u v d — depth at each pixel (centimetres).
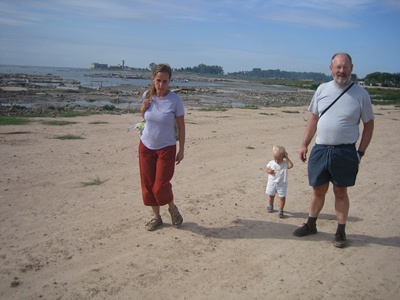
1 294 338
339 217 462
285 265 413
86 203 568
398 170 845
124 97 3381
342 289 372
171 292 354
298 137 1289
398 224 539
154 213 493
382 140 1279
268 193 555
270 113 2203
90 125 1404
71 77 8462
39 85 4412
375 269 412
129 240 454
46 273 375
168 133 461
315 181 461
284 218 547
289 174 789
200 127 1459
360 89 432
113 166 796
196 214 545
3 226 476
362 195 662
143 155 470
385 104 3728
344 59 420
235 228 503
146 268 393
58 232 466
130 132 1257
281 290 365
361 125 1723
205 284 369
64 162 814
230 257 424
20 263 391
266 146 1090
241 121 1717
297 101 4128
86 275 375
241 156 941
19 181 661
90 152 926
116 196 605
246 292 359
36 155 870
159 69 448
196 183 697
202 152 975
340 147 438
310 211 488
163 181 463
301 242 471
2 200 564
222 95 4534
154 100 460
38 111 1923
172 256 420
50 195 596
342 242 458
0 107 1989
